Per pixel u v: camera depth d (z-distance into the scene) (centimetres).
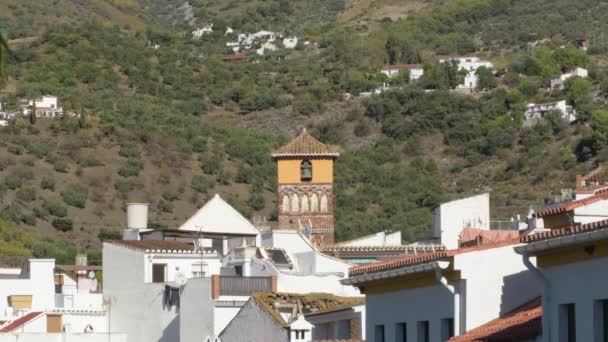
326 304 8600
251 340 8419
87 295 11812
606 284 4691
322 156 14900
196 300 10025
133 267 11419
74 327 11531
